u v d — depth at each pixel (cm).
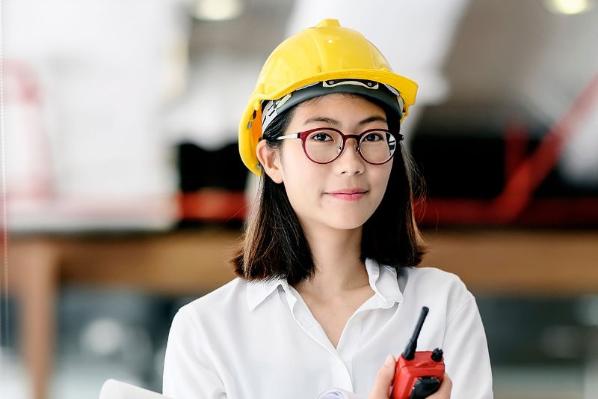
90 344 661
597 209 698
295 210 179
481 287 655
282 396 175
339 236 180
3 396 588
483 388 177
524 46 648
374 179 170
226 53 643
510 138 708
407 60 647
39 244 631
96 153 651
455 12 614
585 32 642
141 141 659
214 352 179
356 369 175
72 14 602
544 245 657
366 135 170
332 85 170
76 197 648
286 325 179
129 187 661
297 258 182
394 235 187
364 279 186
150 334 674
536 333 682
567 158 708
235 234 661
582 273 659
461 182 709
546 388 650
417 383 150
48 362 614
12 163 630
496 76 672
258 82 184
